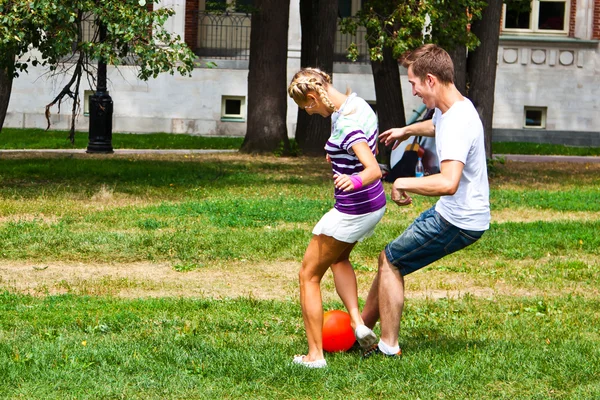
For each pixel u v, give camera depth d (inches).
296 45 1349.7
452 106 246.2
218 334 299.0
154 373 248.4
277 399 231.5
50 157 947.3
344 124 247.4
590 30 1382.9
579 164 1069.1
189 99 1365.7
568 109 1384.1
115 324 307.4
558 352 274.4
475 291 395.5
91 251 460.4
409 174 810.8
